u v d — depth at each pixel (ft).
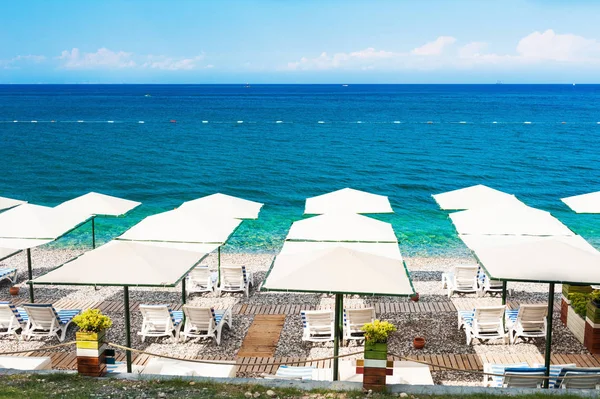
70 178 123.54
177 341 38.99
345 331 38.83
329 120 290.56
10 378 27.53
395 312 44.65
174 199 103.24
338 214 46.52
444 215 86.43
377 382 25.99
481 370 33.81
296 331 40.91
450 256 64.08
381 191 108.37
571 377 26.40
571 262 29.53
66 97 600.80
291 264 31.50
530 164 142.92
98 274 30.40
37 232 43.39
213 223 45.98
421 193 106.22
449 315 43.86
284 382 26.99
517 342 38.24
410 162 146.41
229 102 493.36
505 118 306.76
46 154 159.94
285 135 214.90
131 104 449.06
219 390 26.27
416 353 36.60
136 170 133.90
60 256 64.95
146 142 190.29
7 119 289.74
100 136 208.85
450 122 279.08
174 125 257.55
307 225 45.47
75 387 26.43
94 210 51.26
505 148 174.91
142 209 94.22
